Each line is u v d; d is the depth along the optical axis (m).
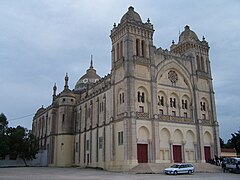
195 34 75.25
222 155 72.00
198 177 40.06
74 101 88.62
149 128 57.44
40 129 102.56
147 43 63.22
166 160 58.50
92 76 101.31
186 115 65.62
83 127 78.44
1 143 74.62
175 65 66.56
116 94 61.88
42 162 89.25
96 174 46.09
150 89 60.12
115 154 58.38
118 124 58.78
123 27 62.50
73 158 81.88
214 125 68.12
